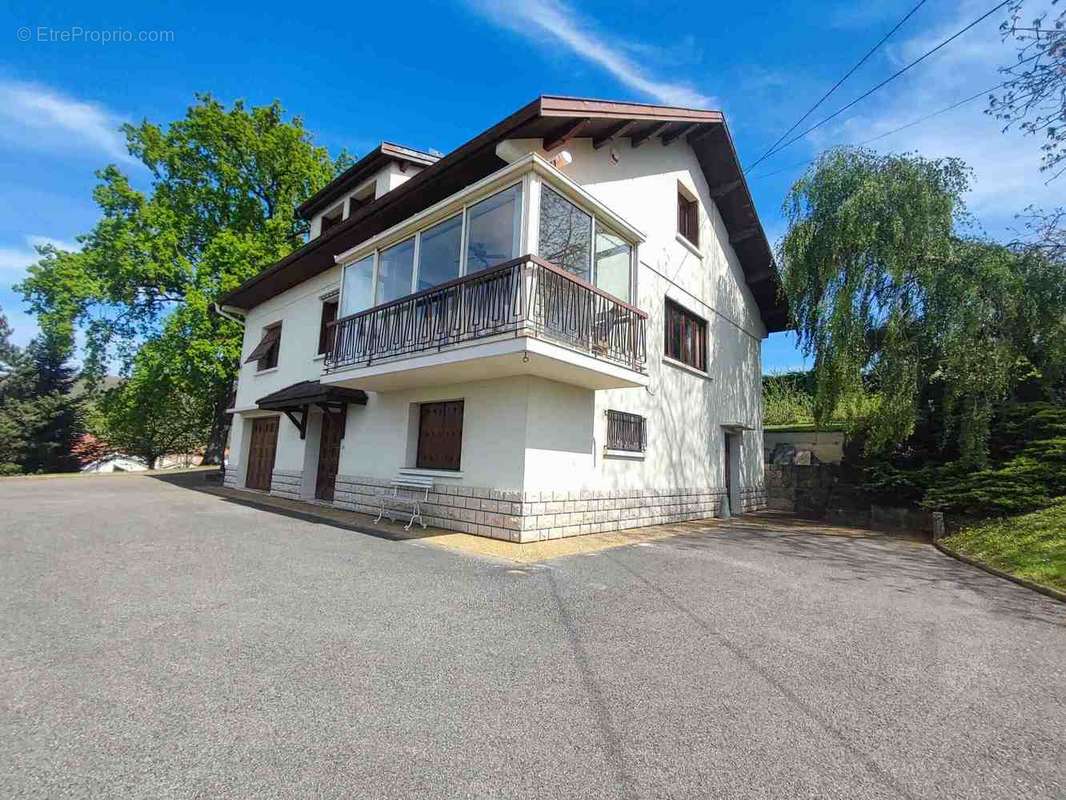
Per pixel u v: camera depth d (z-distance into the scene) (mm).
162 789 1970
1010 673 3482
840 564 6941
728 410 13664
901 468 10984
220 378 20938
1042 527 7562
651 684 3102
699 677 3227
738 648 3736
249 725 2457
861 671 3416
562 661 3389
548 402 8117
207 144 21719
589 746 2402
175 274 21188
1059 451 8664
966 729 2709
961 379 9609
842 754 2426
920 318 10547
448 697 2832
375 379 8992
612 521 9219
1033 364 10031
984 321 9555
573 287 7469
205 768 2109
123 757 2160
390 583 5078
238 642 3465
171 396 25047
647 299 10570
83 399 34594
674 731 2572
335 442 12148
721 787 2127
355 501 10633
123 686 2793
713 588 5402
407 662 3273
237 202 22656
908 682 3273
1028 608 5113
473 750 2330
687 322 12305
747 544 8344
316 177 23969
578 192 7652
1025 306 9375
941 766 2355
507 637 3779
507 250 7145
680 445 11438
